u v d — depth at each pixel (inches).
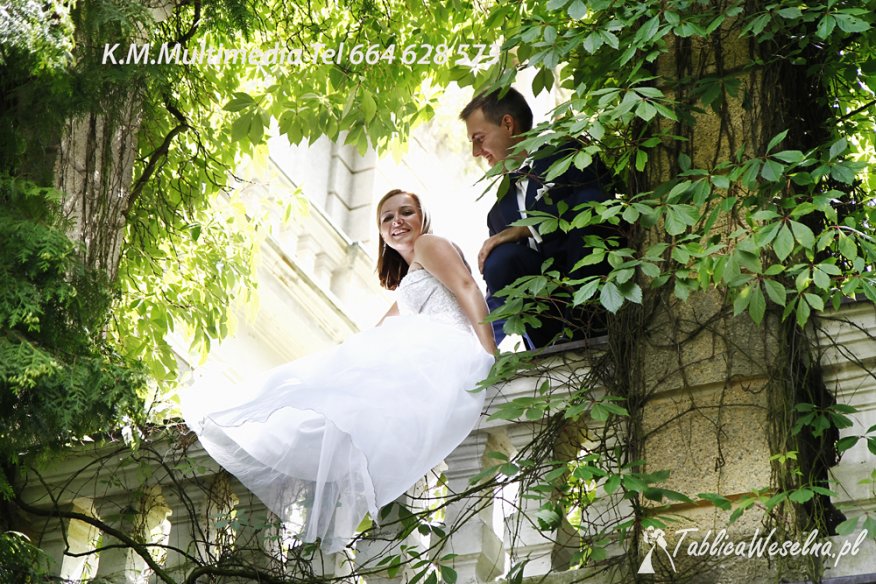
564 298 372.5
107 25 380.8
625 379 337.4
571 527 337.4
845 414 321.1
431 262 386.3
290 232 853.2
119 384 350.9
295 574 340.2
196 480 364.5
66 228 367.6
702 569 309.6
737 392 326.6
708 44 372.8
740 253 311.9
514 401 332.8
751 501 303.4
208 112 510.6
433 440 339.0
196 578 344.2
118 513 368.5
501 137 403.5
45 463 375.6
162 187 487.2
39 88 371.2
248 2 467.2
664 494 307.7
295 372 358.6
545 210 382.3
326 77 515.8
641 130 374.0
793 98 370.3
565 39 365.1
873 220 385.4
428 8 518.0
